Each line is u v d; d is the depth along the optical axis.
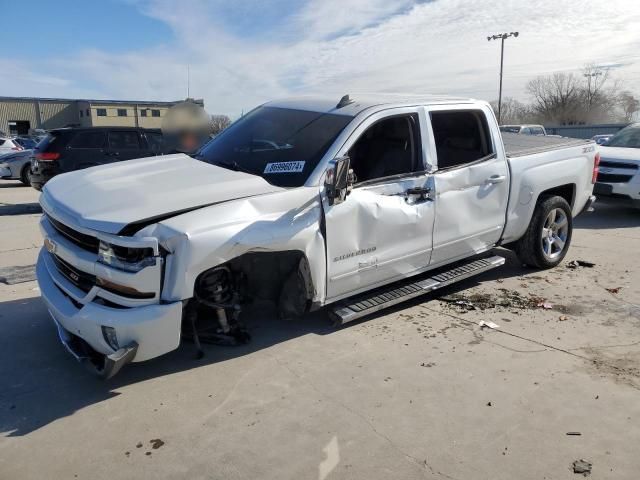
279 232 3.64
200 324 4.01
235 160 4.48
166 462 2.88
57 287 3.83
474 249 5.24
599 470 2.81
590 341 4.34
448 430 3.15
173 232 3.26
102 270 3.30
